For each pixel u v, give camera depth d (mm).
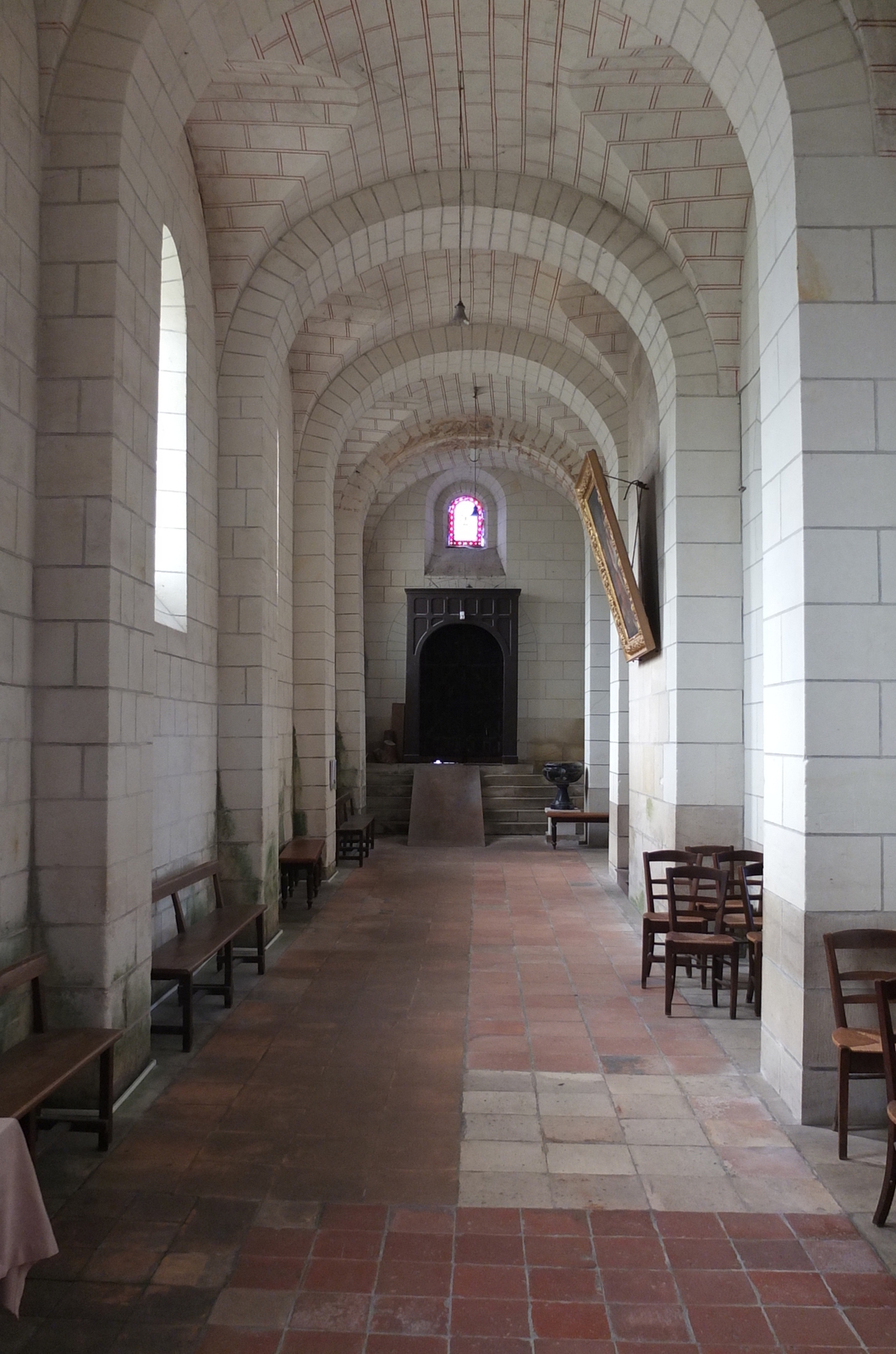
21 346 4449
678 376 7949
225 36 5387
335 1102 4734
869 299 4566
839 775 4465
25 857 4457
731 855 6984
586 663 15234
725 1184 3902
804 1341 2922
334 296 10430
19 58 4453
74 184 4664
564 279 10328
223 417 8039
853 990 4473
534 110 7324
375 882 11594
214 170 7363
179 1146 4230
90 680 4531
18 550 4402
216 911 7004
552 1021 6051
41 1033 4297
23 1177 2787
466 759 19234
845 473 4523
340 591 15719
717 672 7855
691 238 7617
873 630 4488
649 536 9320
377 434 14188
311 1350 2865
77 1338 2906
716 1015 6195
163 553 6973
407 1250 3398
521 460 17844
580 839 15320
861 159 4578
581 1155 4160
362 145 7570
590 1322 3006
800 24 4625
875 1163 4094
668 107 7004
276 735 8781
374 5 6246
